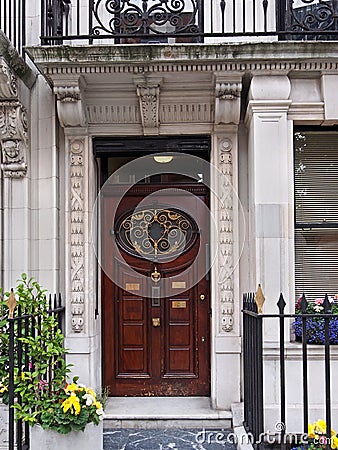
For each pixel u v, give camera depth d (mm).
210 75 5598
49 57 5387
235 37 5957
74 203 5957
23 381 4387
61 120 5828
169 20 5531
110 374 6383
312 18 5676
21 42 5969
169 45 5344
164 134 6051
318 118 5629
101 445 4379
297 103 5598
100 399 5770
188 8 6121
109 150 6090
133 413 5734
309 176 6008
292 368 5336
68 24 6039
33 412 4324
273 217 5496
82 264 5926
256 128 5539
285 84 5531
